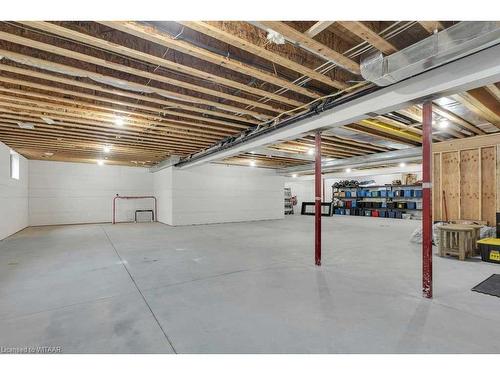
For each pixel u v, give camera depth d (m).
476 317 2.34
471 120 4.65
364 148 7.44
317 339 2.01
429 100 2.86
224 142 6.13
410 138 5.91
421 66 2.37
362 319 2.32
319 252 4.09
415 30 2.47
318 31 2.15
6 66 2.79
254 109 4.22
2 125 5.07
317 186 4.18
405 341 1.97
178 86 3.49
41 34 2.35
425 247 2.81
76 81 3.13
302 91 3.38
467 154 5.90
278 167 11.80
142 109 4.24
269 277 3.50
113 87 3.37
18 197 7.97
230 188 10.73
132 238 6.62
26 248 5.38
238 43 2.34
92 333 2.10
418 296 2.83
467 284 3.20
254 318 2.35
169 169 9.55
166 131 5.50
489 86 3.41
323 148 7.43
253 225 9.59
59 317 2.37
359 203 14.98
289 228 8.72
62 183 9.86
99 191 10.50
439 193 6.27
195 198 9.84
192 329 2.16
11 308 2.56
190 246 5.60
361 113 3.38
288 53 2.66
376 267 3.98
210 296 2.86
